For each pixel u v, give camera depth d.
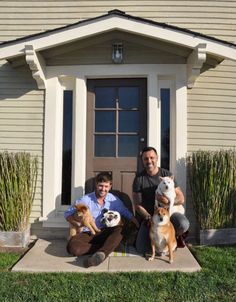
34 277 3.82
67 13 5.81
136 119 5.63
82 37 4.96
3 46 4.97
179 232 4.52
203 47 4.79
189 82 5.44
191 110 5.52
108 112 5.66
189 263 4.15
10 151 5.62
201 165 5.09
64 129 5.75
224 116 5.53
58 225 5.44
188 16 5.72
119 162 5.59
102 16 4.89
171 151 5.56
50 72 5.59
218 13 5.72
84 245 4.44
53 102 5.57
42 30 5.82
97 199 4.86
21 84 5.68
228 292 3.45
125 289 3.52
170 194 4.41
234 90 5.57
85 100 5.59
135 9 5.75
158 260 4.27
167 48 5.38
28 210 5.18
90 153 5.60
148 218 4.47
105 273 3.93
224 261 4.23
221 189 5.05
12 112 5.66
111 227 4.46
